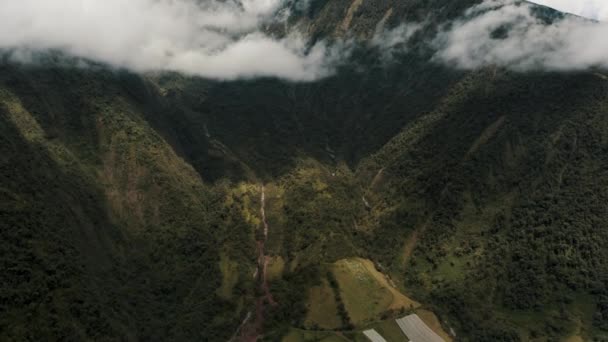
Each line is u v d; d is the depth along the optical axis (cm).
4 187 19388
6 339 14625
